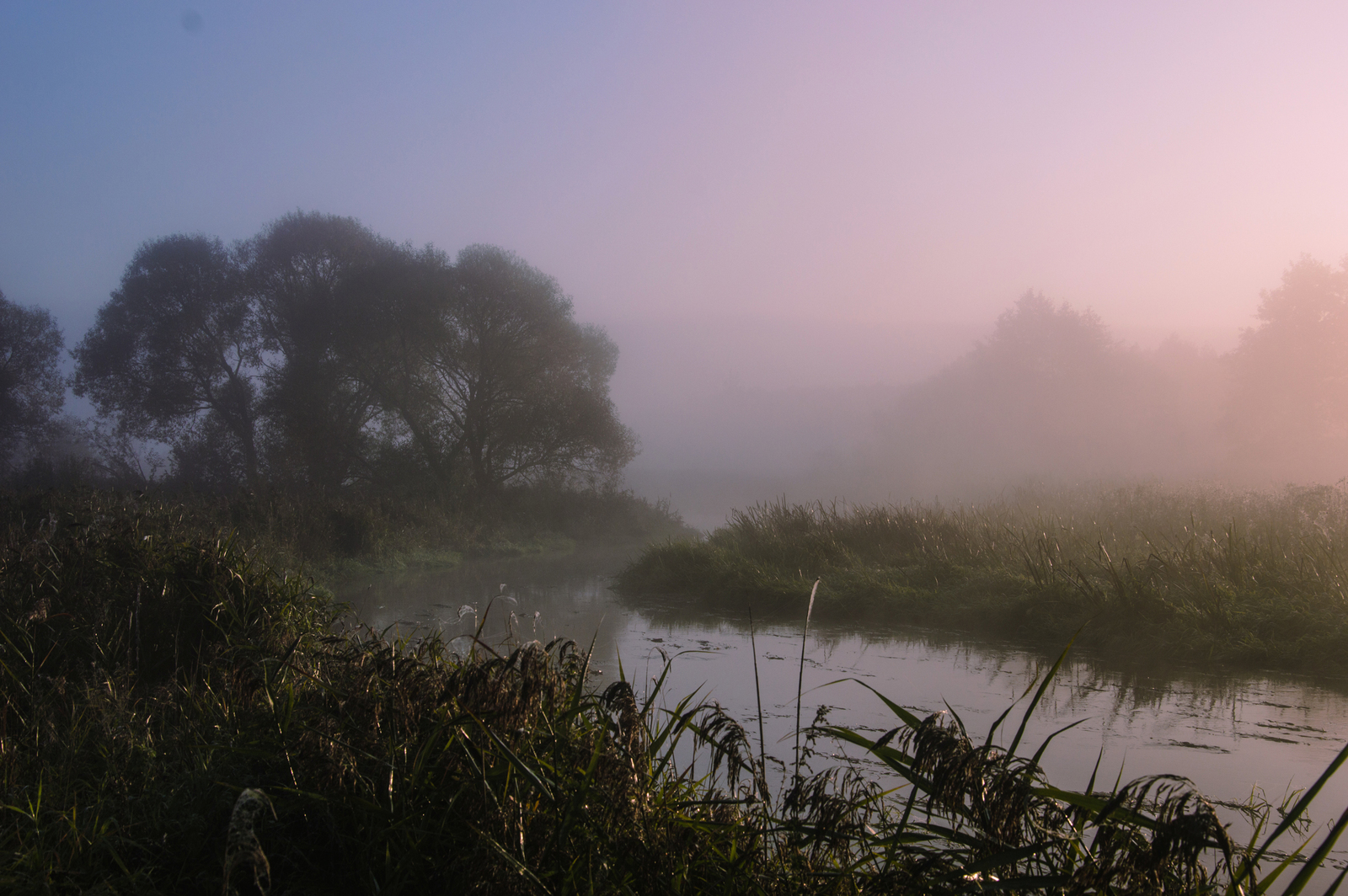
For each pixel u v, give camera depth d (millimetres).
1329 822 3756
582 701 3336
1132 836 2033
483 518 23391
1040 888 1994
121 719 3904
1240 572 8516
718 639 8438
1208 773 4418
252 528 13945
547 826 2490
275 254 28312
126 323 28531
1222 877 3146
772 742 4855
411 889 2521
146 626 5523
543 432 26609
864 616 9758
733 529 16234
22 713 4207
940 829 2287
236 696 3947
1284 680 6523
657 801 2746
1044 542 10328
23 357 31453
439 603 11188
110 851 2643
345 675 3727
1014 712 5664
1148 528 12562
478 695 2801
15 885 2426
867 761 4473
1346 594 7609
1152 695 6109
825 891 2514
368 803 2666
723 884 2461
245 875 2525
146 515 8461
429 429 26484
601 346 31484
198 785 3043
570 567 17516
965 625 8977
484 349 26531
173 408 28734
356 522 16672
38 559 6188
